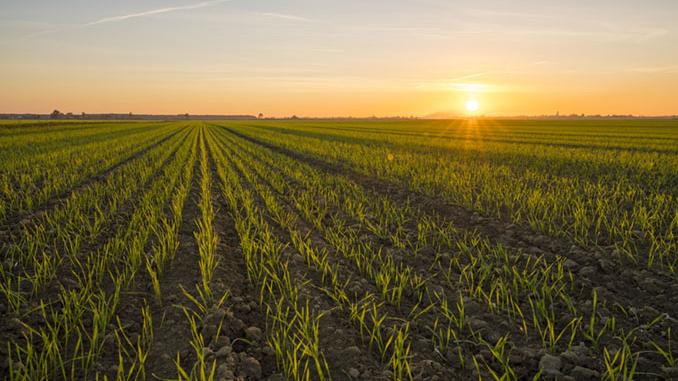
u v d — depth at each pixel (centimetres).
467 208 1060
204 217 912
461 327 497
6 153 2283
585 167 1791
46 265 607
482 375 418
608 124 9194
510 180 1399
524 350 447
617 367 389
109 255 706
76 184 1427
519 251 709
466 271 673
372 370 423
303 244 757
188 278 632
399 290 559
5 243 750
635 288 588
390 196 1288
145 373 413
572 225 861
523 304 558
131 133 4938
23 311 512
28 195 1138
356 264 709
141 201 1132
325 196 1235
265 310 555
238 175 1773
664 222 871
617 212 930
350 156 2272
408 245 810
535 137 4181
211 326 486
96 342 450
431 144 3161
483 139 3850
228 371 407
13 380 387
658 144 3108
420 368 423
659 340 458
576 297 572
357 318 523
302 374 421
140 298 568
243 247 748
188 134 5197
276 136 4544
